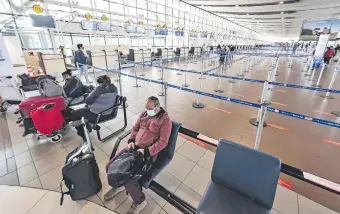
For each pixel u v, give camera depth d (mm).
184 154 2262
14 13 5875
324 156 2221
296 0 11172
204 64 10508
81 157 1550
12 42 4945
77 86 3303
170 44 14930
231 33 26203
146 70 8547
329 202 1569
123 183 1326
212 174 1281
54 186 1765
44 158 2182
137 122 1800
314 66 8430
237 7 13703
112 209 1535
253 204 1104
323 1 10758
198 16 16109
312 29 10680
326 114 3527
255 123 3061
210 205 1106
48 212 1507
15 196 1650
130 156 1404
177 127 1585
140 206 1507
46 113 2312
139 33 10812
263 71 8641
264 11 15414
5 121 3154
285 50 17766
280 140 2584
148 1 10836
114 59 6484
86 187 1568
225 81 6359
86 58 6023
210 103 4117
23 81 3770
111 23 9352
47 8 6559
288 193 1665
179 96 4633
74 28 8391
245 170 1136
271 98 4496
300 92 4988
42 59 5387
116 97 2510
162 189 1505
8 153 2266
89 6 8297
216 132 2828
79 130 2426
